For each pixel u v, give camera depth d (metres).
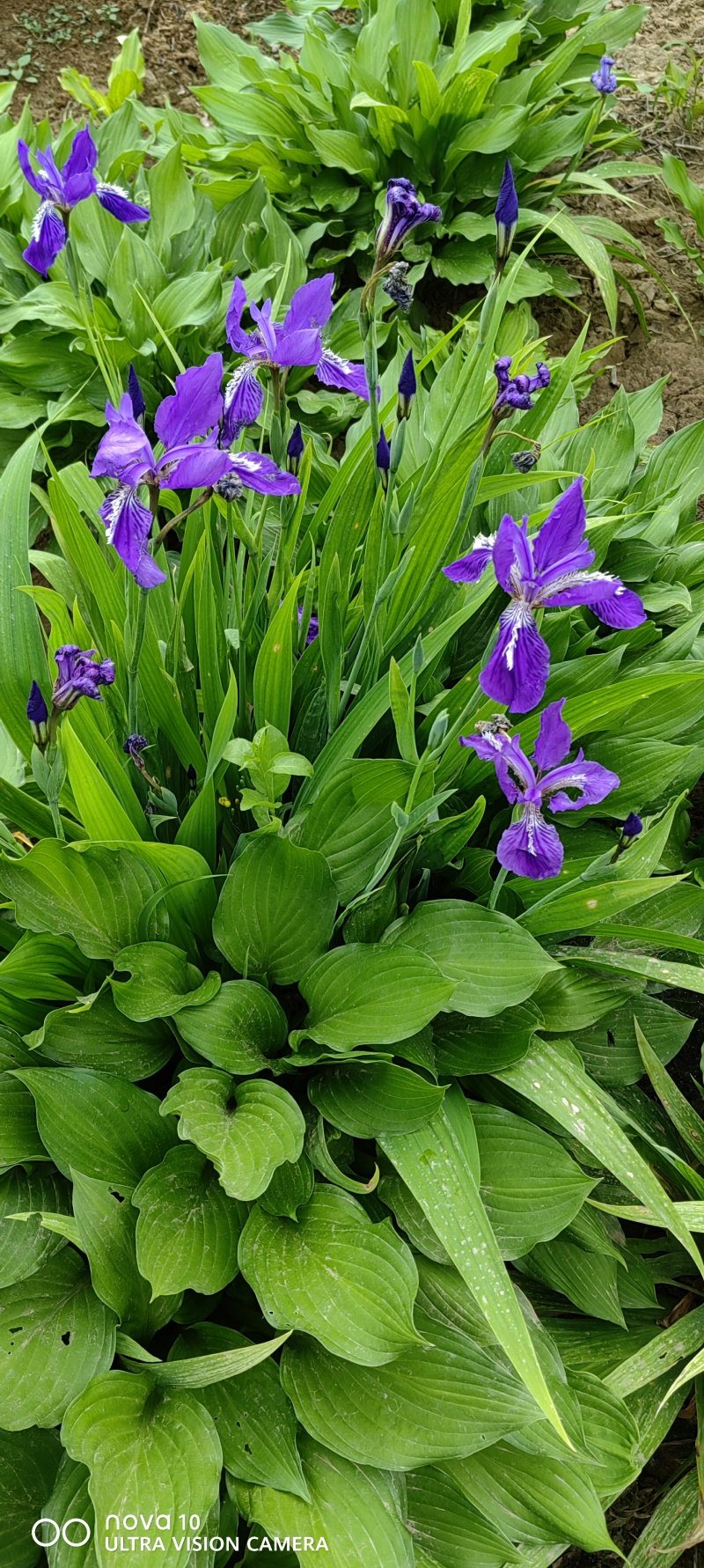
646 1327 0.64
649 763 0.72
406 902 0.63
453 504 0.62
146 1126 0.56
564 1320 0.64
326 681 0.65
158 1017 0.58
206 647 0.63
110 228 1.05
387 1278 0.51
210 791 0.59
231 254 1.10
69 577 0.78
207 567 0.62
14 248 1.08
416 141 1.10
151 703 0.65
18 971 0.57
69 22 1.45
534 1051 0.59
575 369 0.79
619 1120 0.61
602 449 0.89
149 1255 0.50
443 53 1.18
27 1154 0.55
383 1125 0.56
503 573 0.48
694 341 1.17
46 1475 0.53
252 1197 0.49
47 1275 0.54
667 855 0.79
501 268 0.61
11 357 0.99
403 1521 0.52
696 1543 0.59
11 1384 0.49
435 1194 0.52
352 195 1.12
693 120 1.33
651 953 0.70
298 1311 0.50
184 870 0.58
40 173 0.74
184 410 0.47
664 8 1.49
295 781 0.70
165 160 1.04
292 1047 0.59
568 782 0.48
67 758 0.53
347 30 1.30
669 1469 0.65
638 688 0.61
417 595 0.65
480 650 0.76
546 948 0.65
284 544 0.71
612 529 0.80
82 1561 0.46
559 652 0.73
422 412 0.85
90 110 1.29
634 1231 0.69
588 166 1.26
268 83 1.12
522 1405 0.51
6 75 1.39
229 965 0.64
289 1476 0.50
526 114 1.07
